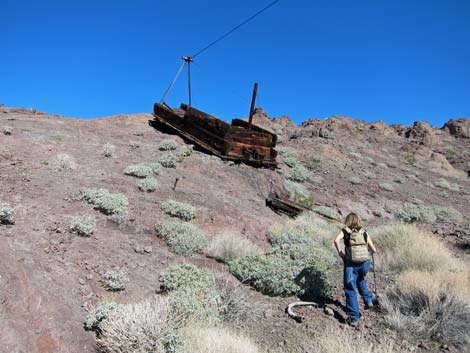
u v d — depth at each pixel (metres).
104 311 5.15
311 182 19.92
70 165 11.51
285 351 5.39
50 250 6.71
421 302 6.55
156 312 5.02
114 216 8.78
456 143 62.53
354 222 6.64
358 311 6.24
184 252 8.30
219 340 4.90
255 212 12.26
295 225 11.79
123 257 7.30
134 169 12.18
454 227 16.08
